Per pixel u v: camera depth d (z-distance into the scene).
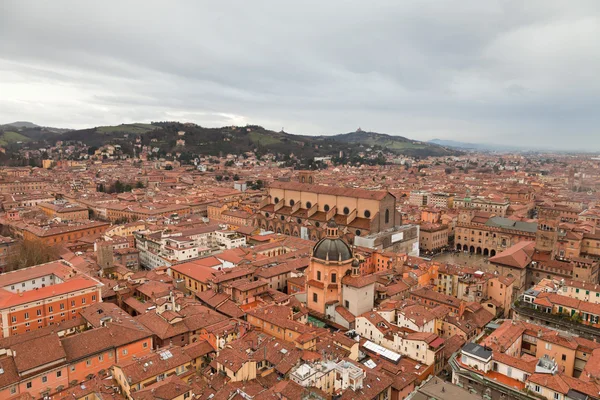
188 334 115.44
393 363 108.50
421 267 169.00
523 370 91.56
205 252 196.38
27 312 119.06
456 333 124.62
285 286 169.88
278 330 114.88
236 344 100.19
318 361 94.44
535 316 126.31
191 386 89.50
